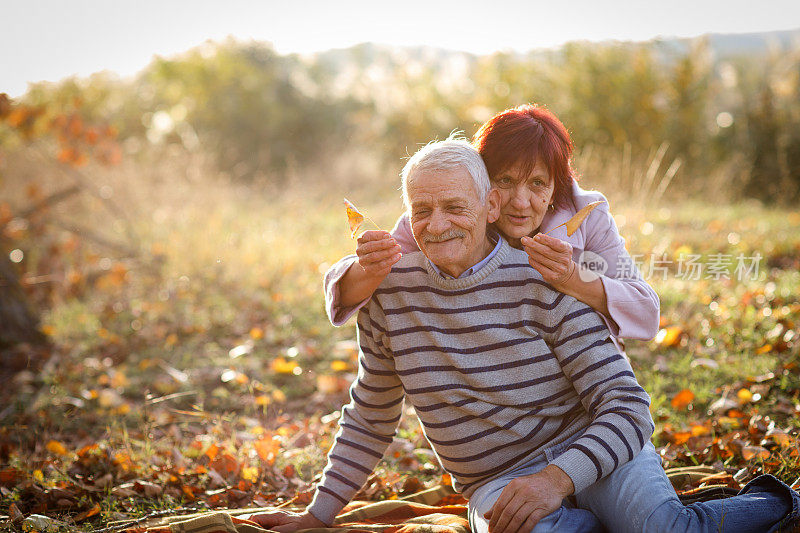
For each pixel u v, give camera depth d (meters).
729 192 9.70
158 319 6.06
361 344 2.29
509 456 2.12
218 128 14.62
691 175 10.07
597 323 2.04
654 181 9.41
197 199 9.42
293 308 6.06
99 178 8.95
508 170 2.17
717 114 11.48
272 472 3.25
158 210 8.89
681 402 3.60
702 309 5.10
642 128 10.85
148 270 7.25
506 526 1.89
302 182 11.96
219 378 4.74
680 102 11.13
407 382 2.15
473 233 2.02
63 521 2.77
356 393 2.36
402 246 2.30
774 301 5.11
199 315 6.05
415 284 2.12
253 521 2.37
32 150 8.70
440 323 2.09
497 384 2.06
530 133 2.16
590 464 1.91
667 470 2.82
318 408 4.19
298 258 7.45
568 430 2.11
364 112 14.74
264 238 8.07
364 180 11.88
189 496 2.97
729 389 3.77
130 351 5.42
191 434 3.94
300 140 14.78
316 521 2.36
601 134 10.90
